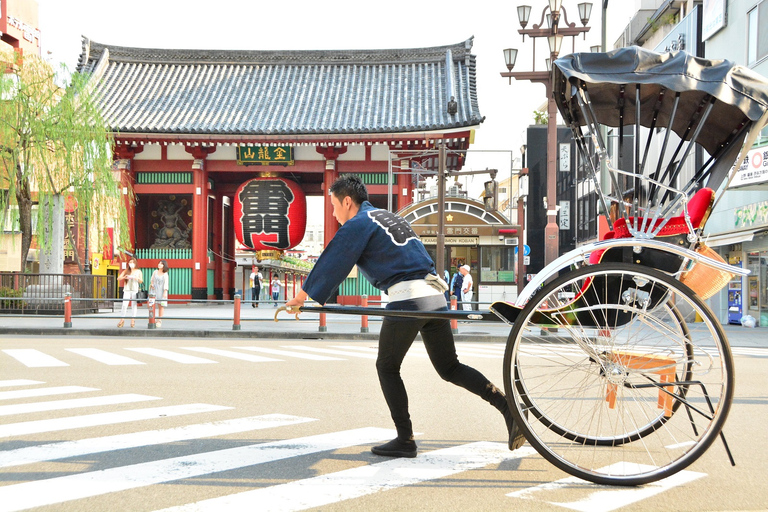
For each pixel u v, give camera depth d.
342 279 3.62
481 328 15.88
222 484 3.30
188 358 9.38
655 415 4.81
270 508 2.93
